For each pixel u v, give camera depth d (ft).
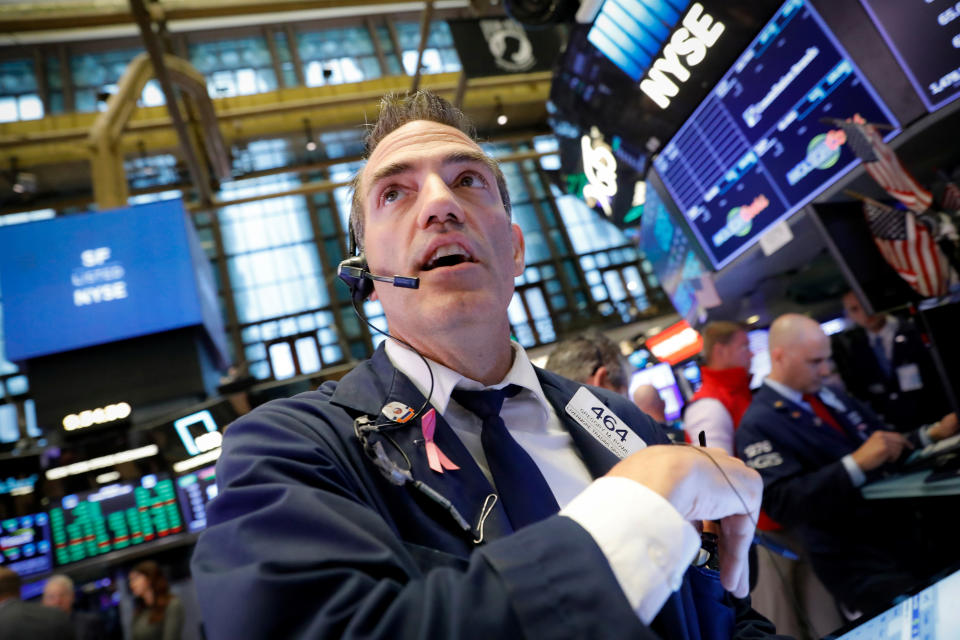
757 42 6.97
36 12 23.80
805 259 9.18
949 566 2.15
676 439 7.00
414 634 1.28
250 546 1.57
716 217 8.76
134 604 13.58
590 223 48.26
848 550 6.29
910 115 5.92
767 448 7.04
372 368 2.57
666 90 8.21
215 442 13.93
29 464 13.91
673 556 1.45
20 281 13.98
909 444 6.65
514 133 45.21
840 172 6.84
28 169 37.22
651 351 19.38
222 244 44.60
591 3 8.04
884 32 5.80
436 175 2.55
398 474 2.02
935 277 6.56
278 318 43.37
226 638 1.40
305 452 1.90
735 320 11.25
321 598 1.41
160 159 37.60
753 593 4.94
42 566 14.10
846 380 10.02
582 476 2.47
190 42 42.29
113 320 13.94
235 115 27.73
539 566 1.36
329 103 28.81
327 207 46.68
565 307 45.14
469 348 2.47
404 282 2.41
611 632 1.27
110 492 14.30
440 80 37.81
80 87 41.11
